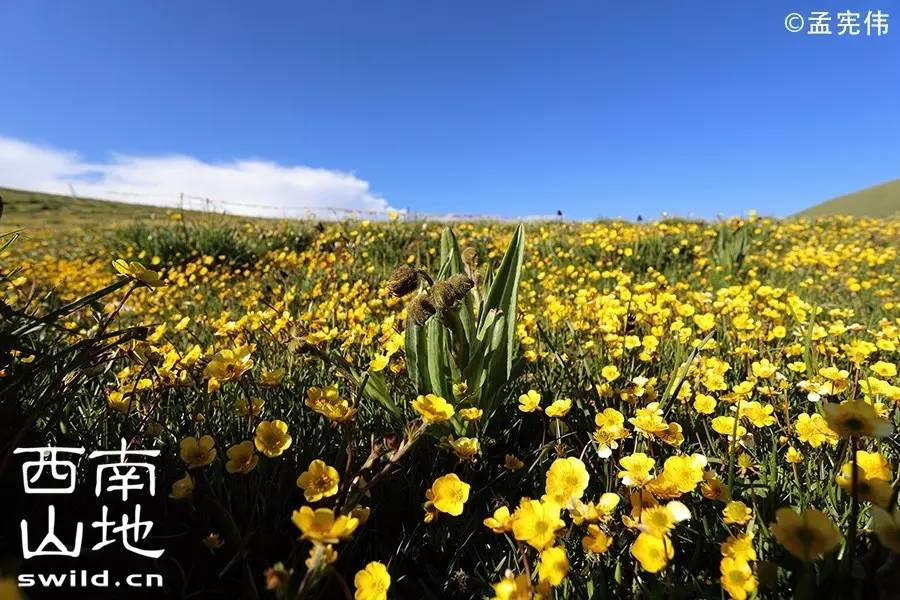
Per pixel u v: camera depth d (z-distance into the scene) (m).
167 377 1.79
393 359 2.33
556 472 1.18
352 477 1.27
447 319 1.73
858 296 4.95
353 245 6.05
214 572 1.31
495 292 2.00
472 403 1.78
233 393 2.10
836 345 2.74
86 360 1.41
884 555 0.94
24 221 20.50
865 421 0.89
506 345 1.93
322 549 0.88
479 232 10.16
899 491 1.04
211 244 8.13
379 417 1.95
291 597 0.91
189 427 1.77
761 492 1.50
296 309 3.91
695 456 1.18
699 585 1.13
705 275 6.50
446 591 1.29
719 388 1.83
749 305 3.46
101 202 36.34
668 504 1.05
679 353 2.42
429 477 1.62
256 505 1.33
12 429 1.31
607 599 1.06
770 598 1.06
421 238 8.38
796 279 5.91
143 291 5.11
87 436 1.70
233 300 5.11
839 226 11.60
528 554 1.27
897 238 9.66
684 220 11.23
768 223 9.66
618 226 10.13
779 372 2.27
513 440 2.03
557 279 6.02
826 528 0.85
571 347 2.77
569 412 2.04
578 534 1.33
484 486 1.57
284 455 1.54
